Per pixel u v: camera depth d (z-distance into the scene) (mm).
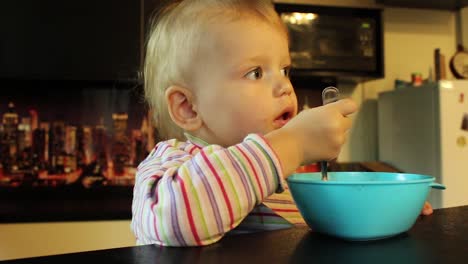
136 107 1992
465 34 2268
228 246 367
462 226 441
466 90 1724
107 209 1659
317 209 397
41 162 1927
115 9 1690
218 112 625
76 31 1676
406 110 1904
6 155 1904
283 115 645
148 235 436
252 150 451
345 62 1788
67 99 1969
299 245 366
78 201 1846
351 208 376
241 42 626
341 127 491
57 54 1665
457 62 2025
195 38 649
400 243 368
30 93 1941
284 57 669
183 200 412
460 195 1684
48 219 1591
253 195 434
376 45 1817
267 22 664
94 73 1682
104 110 1989
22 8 1650
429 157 1751
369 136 2170
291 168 460
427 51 2234
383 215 375
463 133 1708
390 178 509
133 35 1691
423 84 1800
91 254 349
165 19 771
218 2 679
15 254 1558
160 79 742
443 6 2195
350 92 2146
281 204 655
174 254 346
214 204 415
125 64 1688
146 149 1986
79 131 1968
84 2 1682
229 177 429
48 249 1575
